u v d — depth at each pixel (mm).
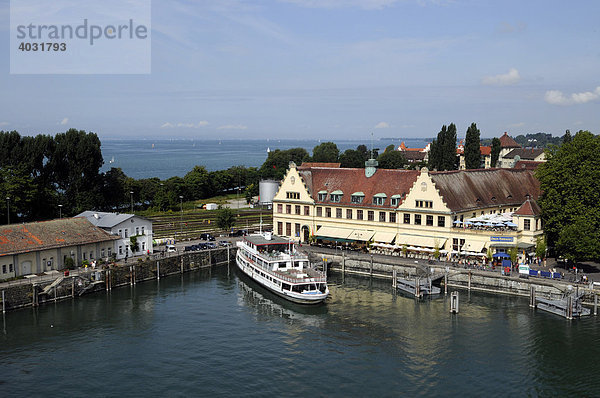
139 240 123312
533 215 110875
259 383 64125
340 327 83562
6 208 133625
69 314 89500
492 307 92438
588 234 100750
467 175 127750
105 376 65938
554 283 95000
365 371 67375
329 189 136750
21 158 150750
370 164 133250
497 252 110875
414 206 120000
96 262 111500
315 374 66562
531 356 71438
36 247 100938
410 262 113688
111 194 174750
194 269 123938
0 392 61562
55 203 152750
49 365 69000
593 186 104438
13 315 88688
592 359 70438
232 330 82375
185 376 66062
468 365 68875
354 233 128625
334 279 114438
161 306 94625
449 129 187750
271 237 118312
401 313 90062
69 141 161625
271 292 103562
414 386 63281
